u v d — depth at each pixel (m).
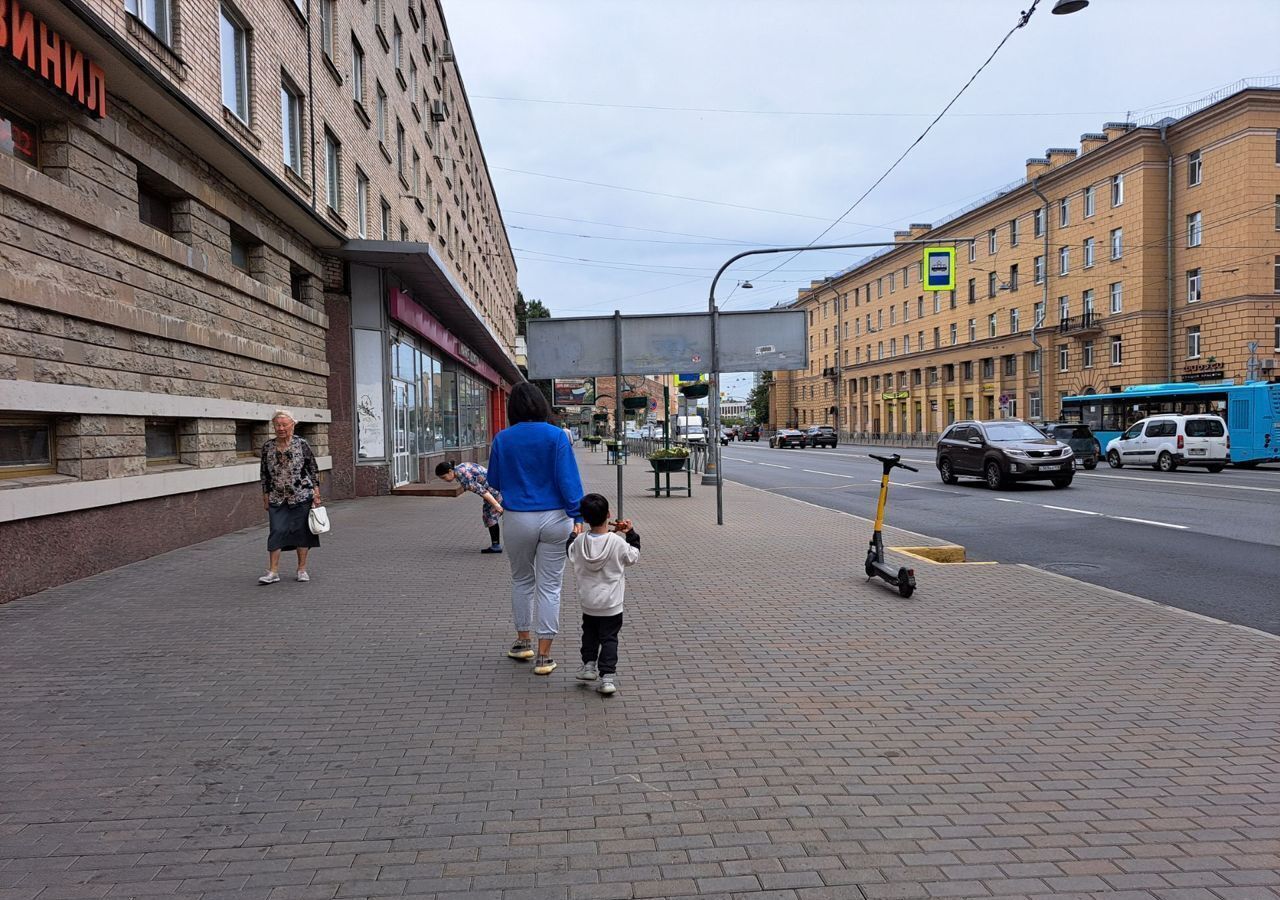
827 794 3.62
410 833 3.29
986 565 9.22
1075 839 3.23
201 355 10.67
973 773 3.83
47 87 7.40
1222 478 23.41
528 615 5.51
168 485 9.70
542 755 4.04
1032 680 5.19
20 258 7.15
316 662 5.53
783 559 9.73
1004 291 56.69
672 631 6.38
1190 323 42.22
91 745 4.15
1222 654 5.75
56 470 7.97
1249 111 38.72
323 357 16.36
